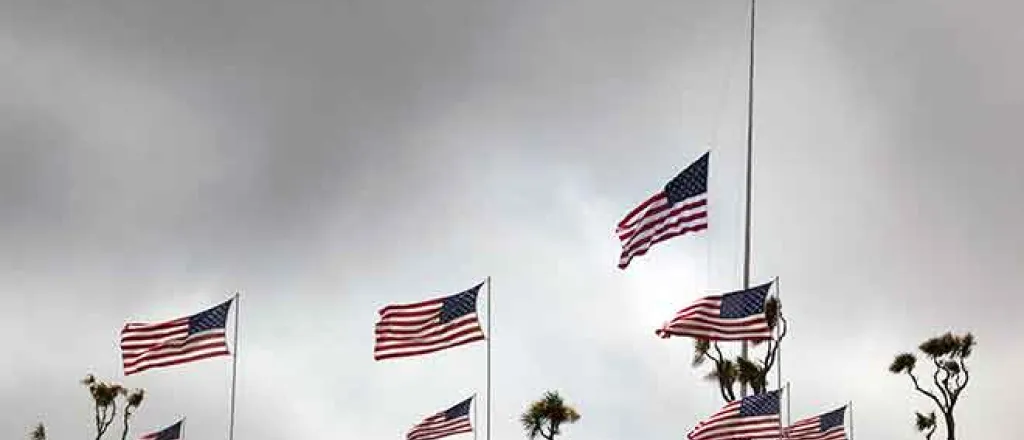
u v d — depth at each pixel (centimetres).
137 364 4762
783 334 5169
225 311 4884
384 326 4491
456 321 4484
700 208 4194
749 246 5950
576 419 6347
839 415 5853
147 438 5925
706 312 3978
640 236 4291
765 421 3984
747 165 6134
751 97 6344
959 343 7388
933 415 8044
